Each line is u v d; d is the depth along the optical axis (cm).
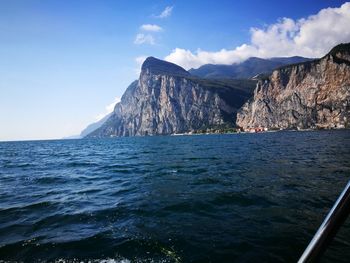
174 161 3347
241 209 1139
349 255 683
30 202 1384
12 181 2128
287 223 948
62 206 1288
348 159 2733
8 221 1077
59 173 2572
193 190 1549
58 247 801
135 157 4303
